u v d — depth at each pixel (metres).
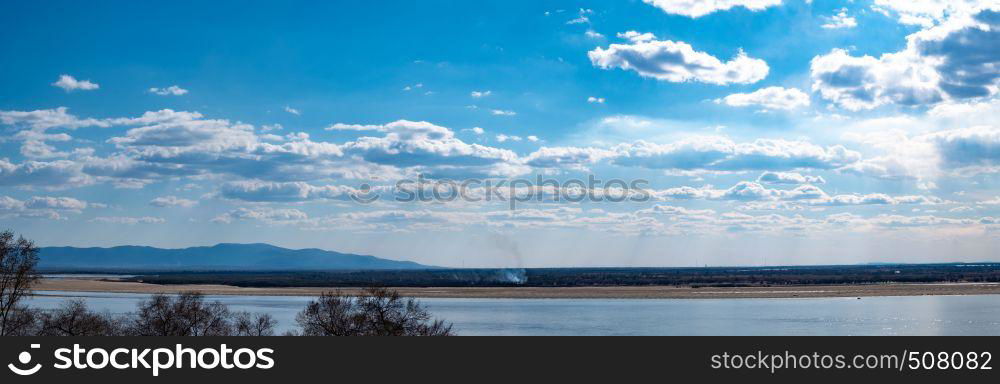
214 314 67.75
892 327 116.38
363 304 62.22
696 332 110.56
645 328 116.56
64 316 65.06
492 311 154.00
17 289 63.41
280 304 181.62
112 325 67.12
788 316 137.75
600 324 123.00
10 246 63.50
